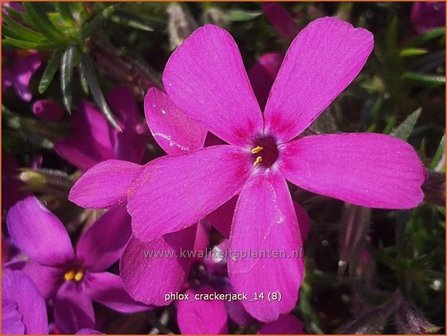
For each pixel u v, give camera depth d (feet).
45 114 0.16
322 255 0.18
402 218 0.16
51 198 0.17
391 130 0.17
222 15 0.17
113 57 0.17
